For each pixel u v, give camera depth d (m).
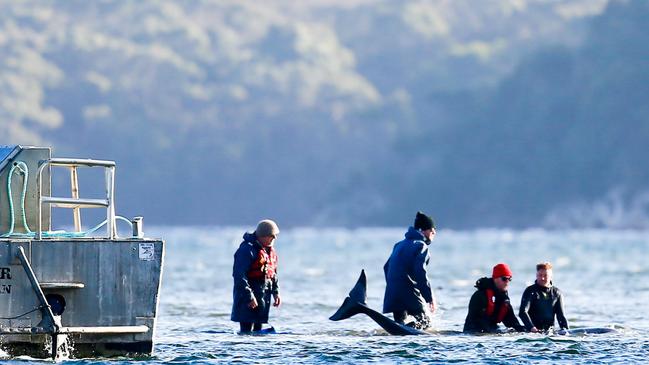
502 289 80.44
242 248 78.56
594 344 73.69
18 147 60.72
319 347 72.19
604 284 145.25
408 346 72.62
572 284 145.50
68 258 60.09
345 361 66.56
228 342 74.44
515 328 80.56
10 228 60.72
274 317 96.00
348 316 79.88
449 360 67.00
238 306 78.81
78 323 60.25
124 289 60.72
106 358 60.91
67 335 60.22
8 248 59.41
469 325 80.50
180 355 67.62
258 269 78.88
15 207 60.78
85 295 60.31
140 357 61.31
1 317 59.31
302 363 65.75
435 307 82.06
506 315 80.62
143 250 60.97
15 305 59.44
